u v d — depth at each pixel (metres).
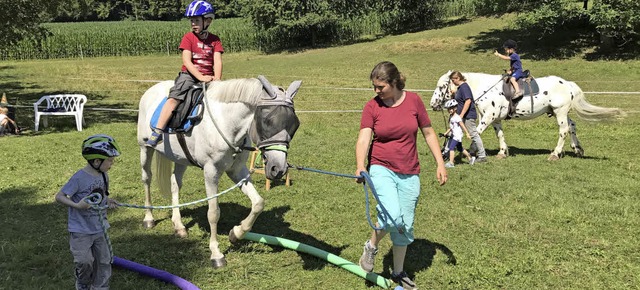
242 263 5.15
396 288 4.47
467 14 43.22
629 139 11.20
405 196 4.30
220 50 5.42
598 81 19.42
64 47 41.31
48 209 6.69
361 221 6.32
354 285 4.71
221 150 4.90
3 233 5.85
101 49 42.38
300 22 37.91
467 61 25.78
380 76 4.05
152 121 5.42
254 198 5.06
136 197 7.33
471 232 5.89
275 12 38.50
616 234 5.71
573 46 26.38
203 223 6.31
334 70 25.86
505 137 12.08
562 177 8.06
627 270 4.87
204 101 5.02
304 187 7.73
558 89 9.45
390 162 4.24
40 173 8.50
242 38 42.88
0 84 22.56
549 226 6.01
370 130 4.27
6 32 15.00
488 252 5.31
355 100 17.73
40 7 16.06
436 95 10.02
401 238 4.41
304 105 16.92
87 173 4.02
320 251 5.19
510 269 4.93
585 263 5.04
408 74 23.09
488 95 9.52
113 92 20.53
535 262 5.04
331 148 10.65
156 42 43.28
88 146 3.96
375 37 39.84
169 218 6.49
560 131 9.52
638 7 21.88
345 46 36.69
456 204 6.89
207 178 5.07
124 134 12.16
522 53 26.56
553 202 6.83
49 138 11.62
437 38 32.53
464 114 9.08
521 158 9.58
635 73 20.61
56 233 5.88
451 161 8.92
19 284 4.69
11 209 6.69
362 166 4.16
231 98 4.79
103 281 4.27
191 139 5.09
